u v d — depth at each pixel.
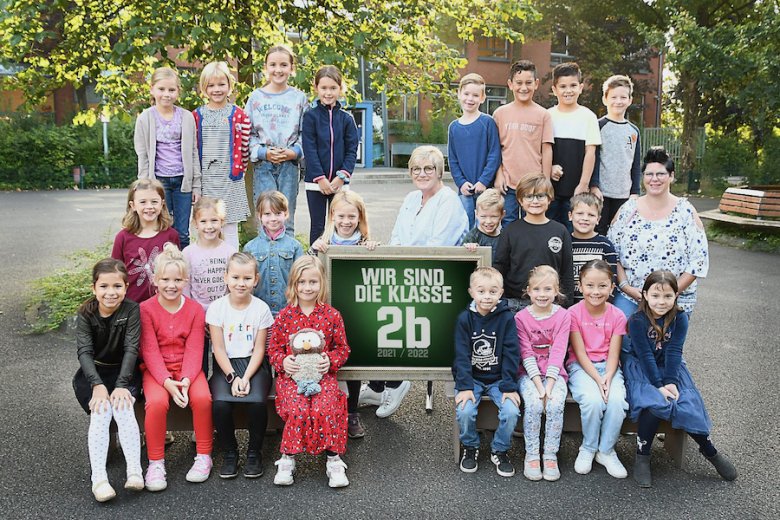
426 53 9.05
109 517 3.21
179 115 5.43
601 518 3.23
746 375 5.17
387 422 4.41
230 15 6.81
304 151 5.54
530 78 5.30
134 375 3.77
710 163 20.64
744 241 11.05
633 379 3.81
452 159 5.57
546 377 3.83
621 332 3.92
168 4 6.66
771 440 4.06
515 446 4.07
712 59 14.98
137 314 3.78
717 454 3.64
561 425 3.69
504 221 5.48
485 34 9.35
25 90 8.31
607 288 3.84
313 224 5.68
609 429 3.71
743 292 7.95
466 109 5.48
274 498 3.41
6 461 3.75
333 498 3.41
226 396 3.66
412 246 4.09
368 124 29.20
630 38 27.98
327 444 3.52
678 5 19.45
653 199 4.36
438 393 4.91
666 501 3.40
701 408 3.64
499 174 5.48
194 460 3.83
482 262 4.06
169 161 5.39
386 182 24.58
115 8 7.60
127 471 3.47
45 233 11.70
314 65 7.14
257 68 7.29
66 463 3.74
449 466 3.79
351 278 4.11
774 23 13.89
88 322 3.70
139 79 9.30
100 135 22.11
